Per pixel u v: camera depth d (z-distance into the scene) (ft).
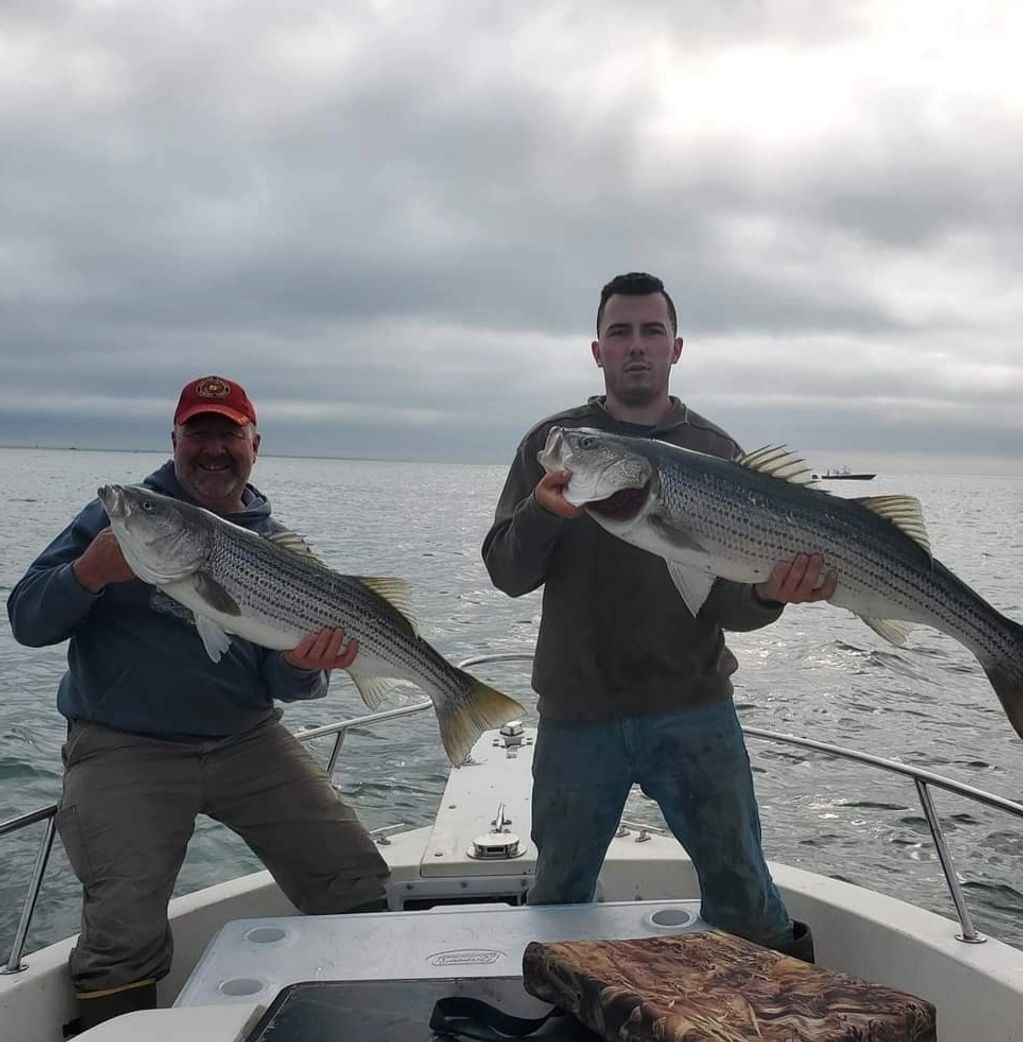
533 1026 7.95
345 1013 8.09
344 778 25.53
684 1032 6.96
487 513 184.85
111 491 12.16
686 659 11.82
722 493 11.59
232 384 15.52
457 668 13.69
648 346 12.59
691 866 14.94
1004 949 11.08
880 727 32.68
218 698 13.94
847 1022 7.14
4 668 40.78
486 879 14.62
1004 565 100.42
